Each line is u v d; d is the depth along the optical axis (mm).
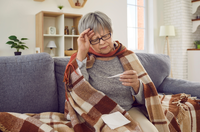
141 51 5188
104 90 1196
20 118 1048
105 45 1229
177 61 5066
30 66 1273
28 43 3668
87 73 1217
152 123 1207
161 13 5277
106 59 1308
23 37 3621
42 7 3766
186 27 4980
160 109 1228
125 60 1316
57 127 1050
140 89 1189
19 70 1248
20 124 1023
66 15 3709
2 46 3461
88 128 1064
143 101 1257
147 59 1978
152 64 1973
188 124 1413
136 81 1087
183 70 4957
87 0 4258
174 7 5051
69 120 1226
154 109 1224
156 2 5188
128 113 1119
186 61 5012
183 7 4891
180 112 1410
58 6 3762
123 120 1036
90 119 1064
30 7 3652
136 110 1265
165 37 5305
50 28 3564
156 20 5207
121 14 4672
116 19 4609
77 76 1159
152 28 5164
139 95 1212
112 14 4559
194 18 5176
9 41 3207
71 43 4094
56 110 1408
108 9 4504
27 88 1258
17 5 3541
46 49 3857
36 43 3680
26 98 1256
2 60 1237
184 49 4961
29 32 3670
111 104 1129
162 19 5293
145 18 5238
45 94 1316
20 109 1245
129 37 5008
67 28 3830
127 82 1087
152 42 5180
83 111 1131
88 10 4277
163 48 5316
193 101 1559
